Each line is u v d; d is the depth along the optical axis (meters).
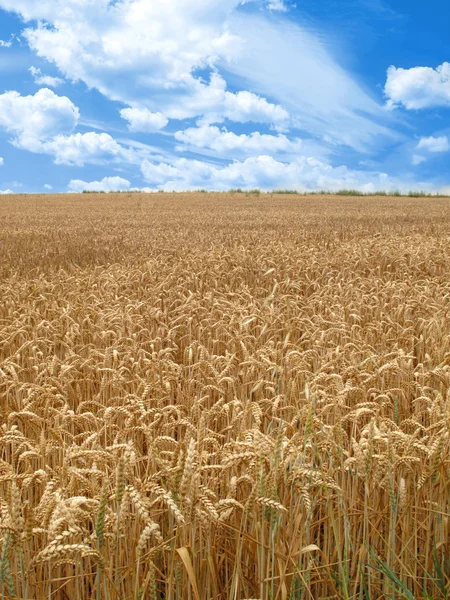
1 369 5.03
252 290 10.93
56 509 2.28
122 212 41.59
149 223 29.84
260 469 2.47
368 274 13.23
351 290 9.64
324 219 31.50
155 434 3.78
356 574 3.13
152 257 15.73
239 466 3.29
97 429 3.94
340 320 7.36
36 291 9.93
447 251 15.62
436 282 10.88
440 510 3.30
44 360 6.07
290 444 3.02
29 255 16.56
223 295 9.61
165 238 21.36
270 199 65.88
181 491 2.33
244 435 3.26
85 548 2.13
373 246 16.72
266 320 7.14
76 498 2.33
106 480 2.32
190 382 4.98
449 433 3.20
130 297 9.87
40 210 45.00
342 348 5.70
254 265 13.38
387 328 7.36
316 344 6.12
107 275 11.73
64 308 8.09
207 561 2.88
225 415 4.12
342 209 43.75
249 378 5.20
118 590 2.43
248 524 3.28
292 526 3.06
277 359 5.84
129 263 14.30
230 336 6.36
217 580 3.13
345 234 22.06
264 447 2.53
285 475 2.79
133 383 5.01
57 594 3.01
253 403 3.68
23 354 6.26
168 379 4.89
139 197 74.38
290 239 20.19
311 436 3.27
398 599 3.08
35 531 2.20
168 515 3.20
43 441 3.26
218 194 84.88
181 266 13.36
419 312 8.09
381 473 3.16
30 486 3.24
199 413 3.93
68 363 5.53
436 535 3.28
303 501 3.00
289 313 7.71
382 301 9.02
